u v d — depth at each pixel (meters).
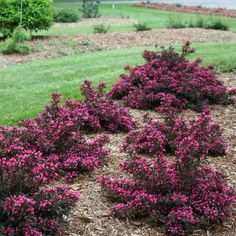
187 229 4.24
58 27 21.48
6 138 5.20
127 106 8.04
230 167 5.68
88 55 12.96
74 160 5.41
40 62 12.07
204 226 4.41
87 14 27.11
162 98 7.65
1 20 15.56
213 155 6.04
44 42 15.04
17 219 3.87
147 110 7.89
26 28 16.19
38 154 4.61
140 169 4.72
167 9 31.81
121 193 4.70
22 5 15.82
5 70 11.05
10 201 3.81
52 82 9.78
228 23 22.33
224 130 6.95
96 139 5.97
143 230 4.36
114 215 4.55
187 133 5.57
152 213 4.40
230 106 8.13
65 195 4.20
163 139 6.10
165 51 8.67
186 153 4.49
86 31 19.36
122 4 37.84
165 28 19.59
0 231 3.83
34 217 3.95
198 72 8.37
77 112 6.38
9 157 4.82
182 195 4.39
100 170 5.58
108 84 9.57
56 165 4.89
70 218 4.48
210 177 4.65
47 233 4.15
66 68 11.16
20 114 7.54
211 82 8.31
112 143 6.42
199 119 5.55
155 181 4.59
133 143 6.15
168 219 4.35
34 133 5.49
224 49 13.68
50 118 5.98
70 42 15.00
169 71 8.23
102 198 4.88
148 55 8.73
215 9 30.28
